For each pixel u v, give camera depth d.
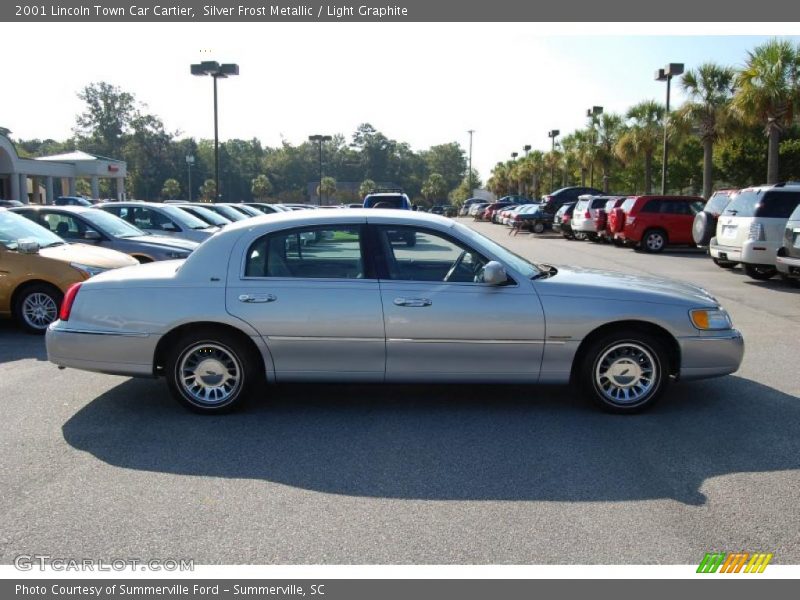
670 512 3.99
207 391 5.70
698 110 29.86
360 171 138.62
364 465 4.68
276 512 4.00
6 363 7.50
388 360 5.55
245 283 5.56
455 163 153.62
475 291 5.54
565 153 55.12
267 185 101.38
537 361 5.57
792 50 23.84
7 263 8.91
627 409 5.70
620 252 22.72
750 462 4.73
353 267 5.60
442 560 3.49
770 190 13.76
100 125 106.25
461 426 5.45
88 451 4.94
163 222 14.02
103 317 5.62
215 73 27.94
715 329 5.69
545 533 3.75
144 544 3.65
